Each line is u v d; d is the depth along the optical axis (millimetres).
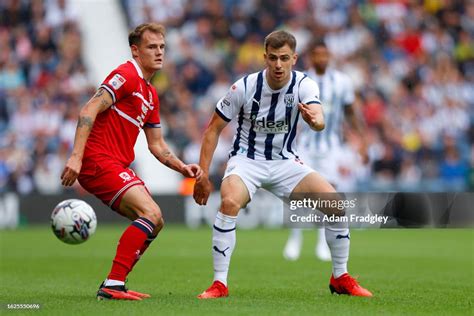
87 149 24344
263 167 25875
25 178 77188
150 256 44906
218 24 90875
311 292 27328
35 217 71188
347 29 90688
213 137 26016
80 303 23016
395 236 66000
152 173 80500
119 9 91938
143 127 26062
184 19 91312
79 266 39219
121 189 24094
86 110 23547
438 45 91188
